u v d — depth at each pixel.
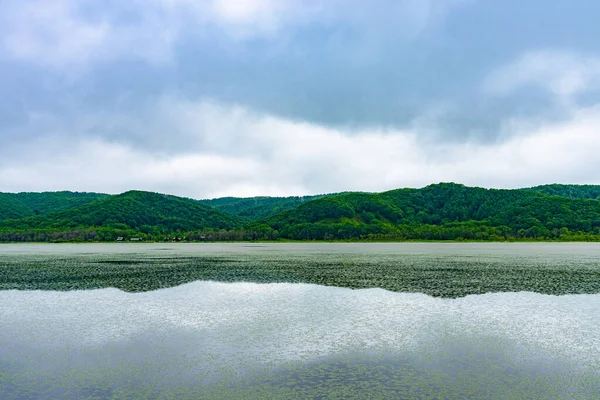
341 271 53.34
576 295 34.66
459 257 79.94
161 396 15.55
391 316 27.66
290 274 50.03
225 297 34.62
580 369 18.16
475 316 27.58
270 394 15.65
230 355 20.06
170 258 80.25
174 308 30.39
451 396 15.40
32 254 96.81
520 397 15.37
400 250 112.19
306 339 22.55
